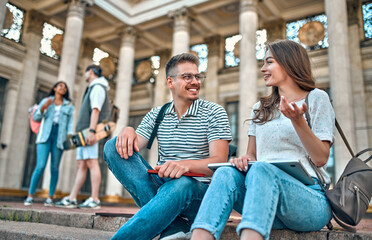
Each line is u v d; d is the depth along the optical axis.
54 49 16.77
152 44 18.98
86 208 5.40
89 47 18.58
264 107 2.10
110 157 2.04
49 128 5.80
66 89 6.05
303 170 1.64
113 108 5.86
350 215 1.72
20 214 3.71
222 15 16.52
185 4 15.19
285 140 1.96
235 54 17.16
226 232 2.12
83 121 5.52
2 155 14.13
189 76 2.23
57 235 2.30
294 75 2.03
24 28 15.66
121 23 16.92
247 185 1.52
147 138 2.37
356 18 13.91
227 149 2.14
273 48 2.10
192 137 2.20
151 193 2.02
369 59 13.38
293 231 1.86
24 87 15.09
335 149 9.60
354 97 13.29
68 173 16.55
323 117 1.89
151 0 16.50
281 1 15.00
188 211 1.91
